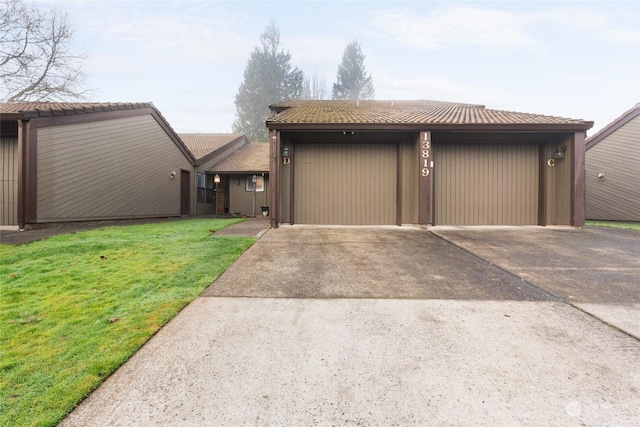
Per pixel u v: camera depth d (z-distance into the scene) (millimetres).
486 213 8758
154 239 6176
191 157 15359
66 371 2018
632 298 3275
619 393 1830
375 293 3391
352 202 8719
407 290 3486
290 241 6152
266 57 43312
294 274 4035
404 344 2354
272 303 3104
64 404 1731
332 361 2133
